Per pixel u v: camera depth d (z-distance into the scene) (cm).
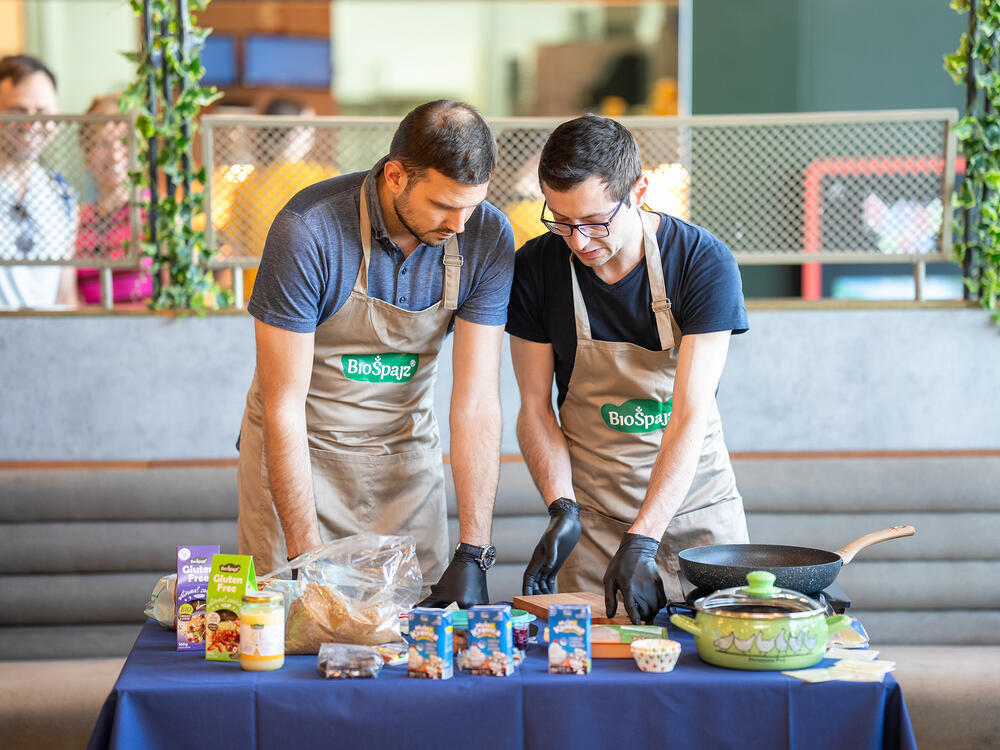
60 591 340
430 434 259
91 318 354
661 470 223
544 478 244
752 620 178
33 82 393
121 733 169
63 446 355
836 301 365
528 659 187
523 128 366
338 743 172
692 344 233
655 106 707
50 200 360
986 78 360
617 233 217
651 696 173
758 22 596
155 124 351
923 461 349
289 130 362
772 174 371
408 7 703
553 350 254
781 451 363
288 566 210
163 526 343
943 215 367
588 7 704
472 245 233
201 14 684
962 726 299
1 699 295
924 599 348
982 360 362
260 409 250
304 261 220
